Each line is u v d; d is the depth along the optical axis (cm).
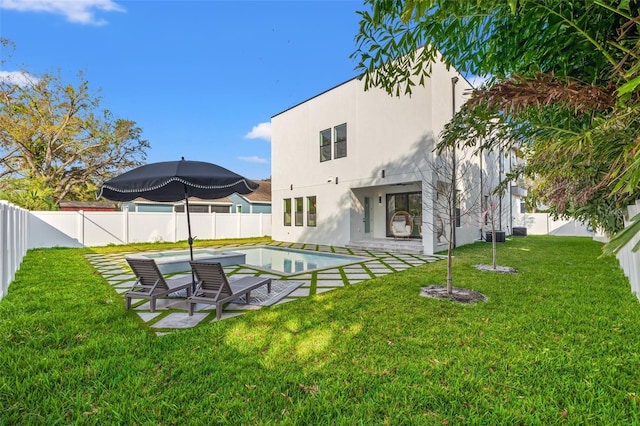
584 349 297
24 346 307
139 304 473
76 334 341
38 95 1761
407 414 211
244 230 1805
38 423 200
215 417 207
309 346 315
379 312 417
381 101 1198
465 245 1270
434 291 526
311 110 1473
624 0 195
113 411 211
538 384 242
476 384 243
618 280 577
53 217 1231
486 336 332
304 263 979
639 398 222
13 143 1733
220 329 361
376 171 1216
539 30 280
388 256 1018
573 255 946
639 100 214
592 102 245
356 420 205
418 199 1344
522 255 958
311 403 222
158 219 1500
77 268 761
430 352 298
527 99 257
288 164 1608
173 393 234
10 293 513
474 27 311
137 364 274
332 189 1382
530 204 1057
